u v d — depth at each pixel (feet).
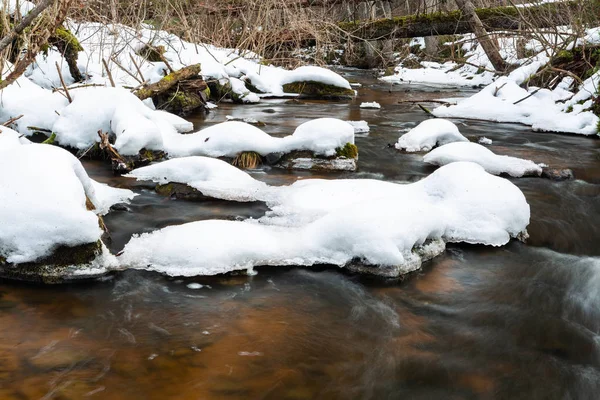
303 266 11.30
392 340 9.03
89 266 10.42
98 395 7.13
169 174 16.38
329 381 7.85
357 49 63.26
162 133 20.42
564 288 11.28
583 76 32.65
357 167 19.34
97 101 20.03
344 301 10.18
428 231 11.95
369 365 8.29
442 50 62.85
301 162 18.70
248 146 18.92
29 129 20.75
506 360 8.73
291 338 8.84
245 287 10.46
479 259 12.35
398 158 20.93
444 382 8.08
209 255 10.89
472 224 13.21
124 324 8.98
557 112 29.91
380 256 10.94
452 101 36.94
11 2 24.36
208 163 16.34
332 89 38.27
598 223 15.37
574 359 8.88
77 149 19.49
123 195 15.01
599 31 33.14
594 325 9.96
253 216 13.89
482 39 44.14
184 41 38.01
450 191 14.15
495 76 48.21
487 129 28.17
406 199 12.84
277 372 7.91
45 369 7.63
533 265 12.31
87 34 32.04
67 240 10.19
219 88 34.27
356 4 51.13
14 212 10.16
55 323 8.89
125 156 17.95
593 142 25.30
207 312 9.49
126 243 12.09
